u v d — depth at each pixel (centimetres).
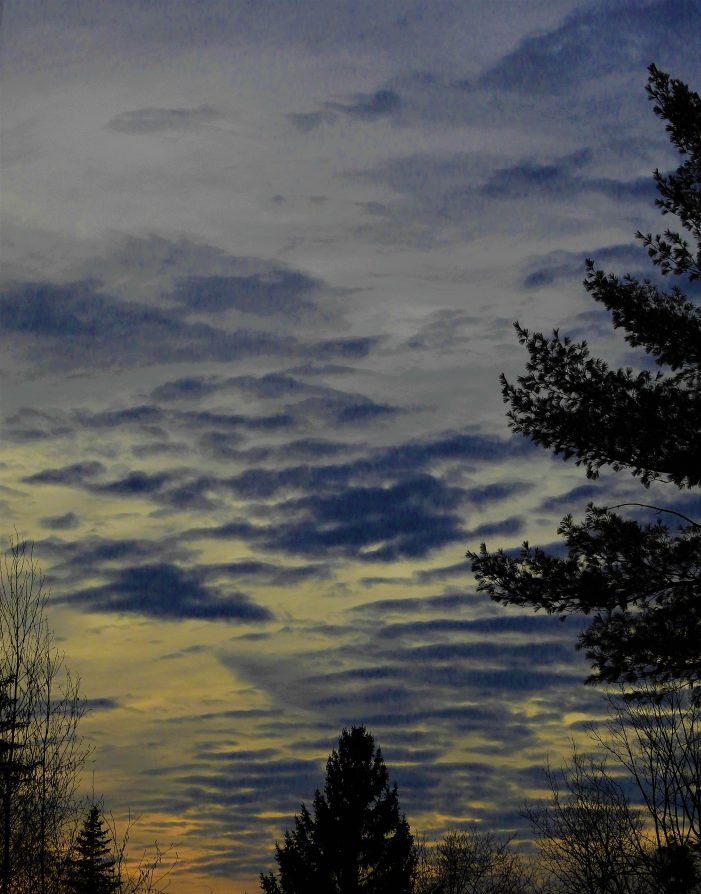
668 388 1578
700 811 1458
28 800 1689
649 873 1493
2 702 1756
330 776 4406
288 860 4309
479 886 3791
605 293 1631
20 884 1627
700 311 1599
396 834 4278
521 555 1570
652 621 1472
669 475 1564
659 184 1619
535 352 1605
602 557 1523
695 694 1485
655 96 1603
